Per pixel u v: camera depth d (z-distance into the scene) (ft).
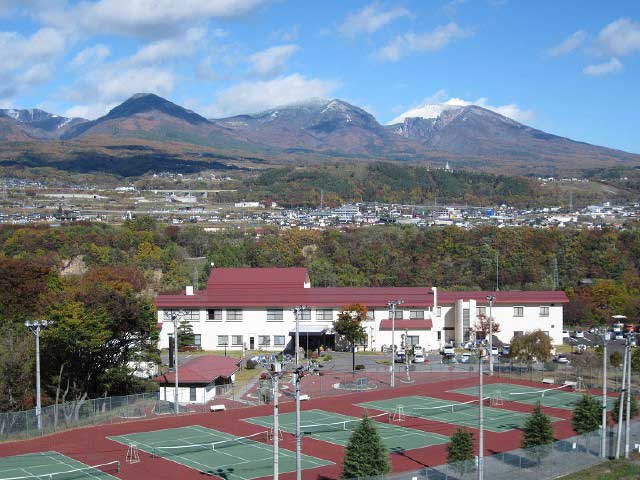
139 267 577.84
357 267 618.44
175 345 248.11
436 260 615.57
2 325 282.15
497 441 207.41
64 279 409.90
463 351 373.61
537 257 590.14
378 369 326.65
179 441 211.00
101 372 264.72
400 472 176.04
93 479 175.73
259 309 381.81
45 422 222.89
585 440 196.34
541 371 315.58
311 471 181.98
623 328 333.01
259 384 291.38
